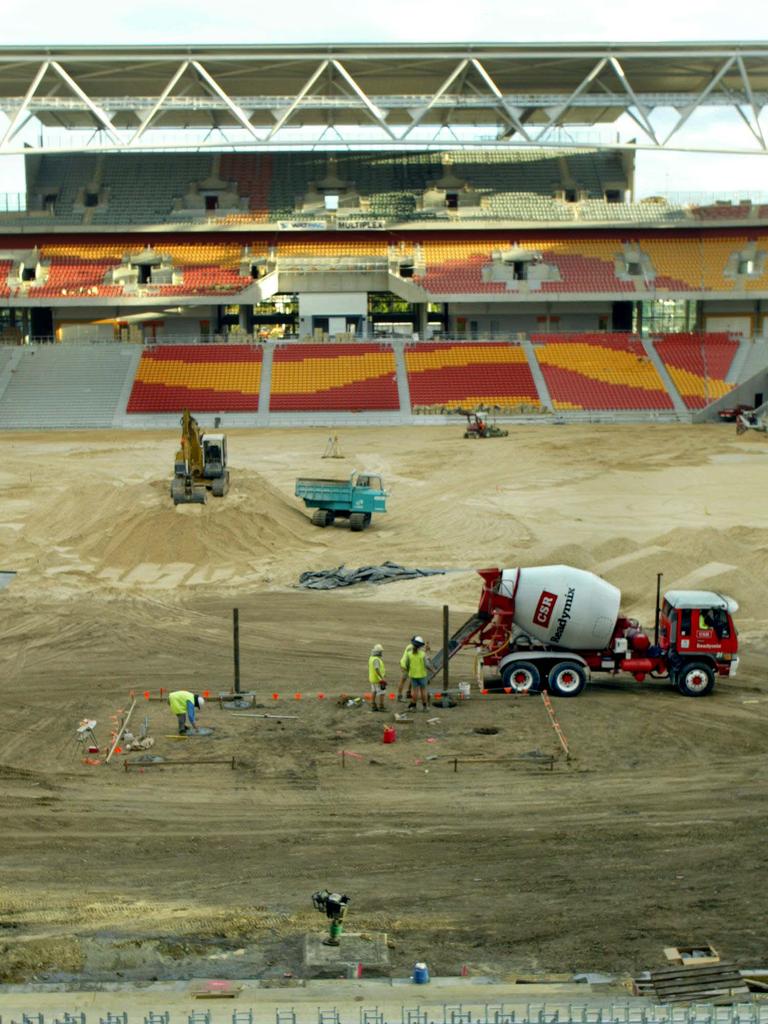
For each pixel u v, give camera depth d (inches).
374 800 914.7
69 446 3316.9
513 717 1121.4
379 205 4431.6
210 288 4121.6
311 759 1009.5
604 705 1160.2
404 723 1104.2
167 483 2127.2
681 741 1054.4
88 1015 526.0
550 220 4306.1
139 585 1720.0
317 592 1683.1
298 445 3319.4
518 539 1964.8
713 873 765.9
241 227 4222.4
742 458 2999.5
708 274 4279.0
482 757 1010.7
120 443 3378.4
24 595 1647.4
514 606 1190.9
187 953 649.0
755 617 1487.5
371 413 3846.0
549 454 3078.2
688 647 1183.6
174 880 761.6
